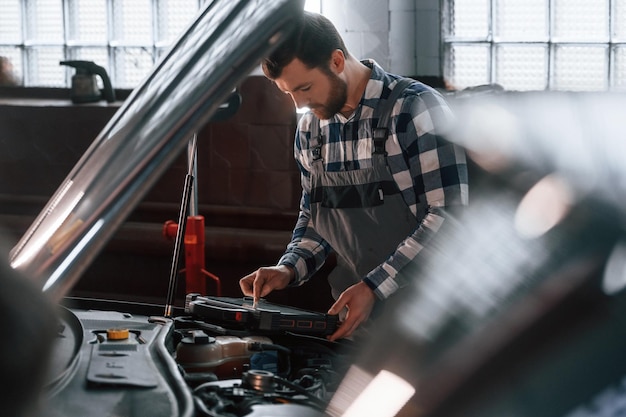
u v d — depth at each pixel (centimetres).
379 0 371
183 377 150
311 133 230
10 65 431
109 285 404
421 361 128
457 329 126
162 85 153
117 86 421
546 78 366
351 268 230
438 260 194
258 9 135
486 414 114
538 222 120
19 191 414
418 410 123
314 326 190
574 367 107
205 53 146
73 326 169
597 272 110
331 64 208
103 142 167
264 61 205
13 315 61
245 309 189
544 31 364
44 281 120
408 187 218
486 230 129
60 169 407
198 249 317
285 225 380
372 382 132
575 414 105
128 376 138
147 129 133
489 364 117
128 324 178
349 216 225
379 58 375
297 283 233
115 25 417
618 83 356
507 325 116
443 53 374
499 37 370
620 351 105
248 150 385
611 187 115
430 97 213
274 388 144
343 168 224
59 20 423
